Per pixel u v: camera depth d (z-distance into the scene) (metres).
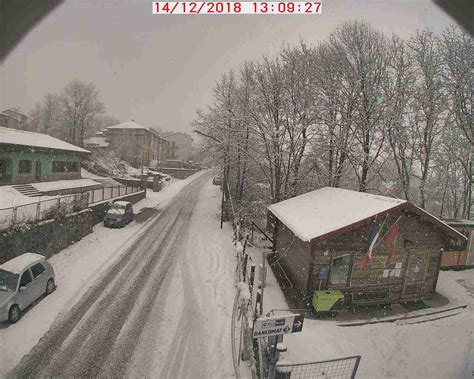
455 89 21.05
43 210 15.63
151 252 17.61
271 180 25.34
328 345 10.02
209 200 38.59
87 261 15.64
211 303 12.01
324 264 12.46
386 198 13.40
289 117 23.83
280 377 6.88
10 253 12.84
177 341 9.56
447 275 16.80
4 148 22.62
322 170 25.39
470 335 11.19
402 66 21.97
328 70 23.95
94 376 7.96
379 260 12.93
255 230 25.69
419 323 11.88
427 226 13.23
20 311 10.17
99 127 70.75
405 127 22.48
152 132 65.00
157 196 39.19
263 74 24.62
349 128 23.44
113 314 10.84
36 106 54.62
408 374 9.08
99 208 23.23
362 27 23.23
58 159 29.56
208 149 30.36
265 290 13.83
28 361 8.27
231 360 8.83
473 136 22.42
